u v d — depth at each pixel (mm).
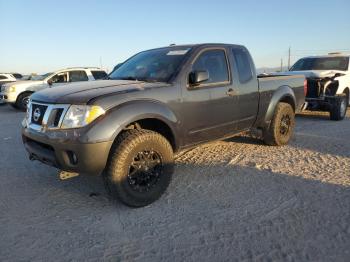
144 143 3918
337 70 10805
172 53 4949
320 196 4219
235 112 5301
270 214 3768
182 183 4738
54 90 4188
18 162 5855
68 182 4840
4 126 10000
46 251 3137
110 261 2979
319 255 3002
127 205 3936
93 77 15609
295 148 6512
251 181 4766
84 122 3598
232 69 5246
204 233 3400
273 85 6176
